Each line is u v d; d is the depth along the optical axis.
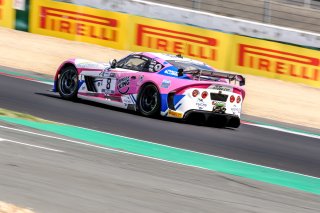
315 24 88.94
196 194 21.78
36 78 53.44
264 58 65.62
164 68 39.69
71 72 43.38
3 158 22.42
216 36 66.44
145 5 70.31
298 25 87.94
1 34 68.88
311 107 57.97
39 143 27.09
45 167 22.12
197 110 38.47
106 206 18.12
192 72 38.78
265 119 49.62
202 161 29.70
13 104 38.28
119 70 41.28
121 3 71.00
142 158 27.86
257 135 40.31
